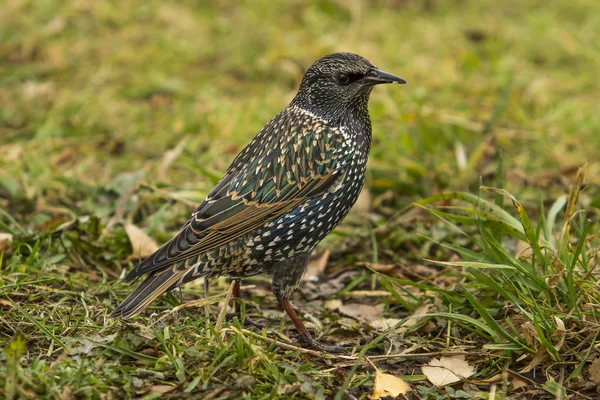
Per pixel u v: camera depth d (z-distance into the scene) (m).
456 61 16.70
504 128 14.23
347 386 7.59
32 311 8.54
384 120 13.95
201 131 13.74
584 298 8.30
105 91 14.97
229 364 7.54
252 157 8.70
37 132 13.43
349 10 18.70
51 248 10.02
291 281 8.74
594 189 12.19
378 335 8.70
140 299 7.97
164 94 15.18
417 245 10.77
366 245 10.80
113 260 10.11
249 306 9.52
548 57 17.33
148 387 7.19
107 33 17.14
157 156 13.16
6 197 11.70
